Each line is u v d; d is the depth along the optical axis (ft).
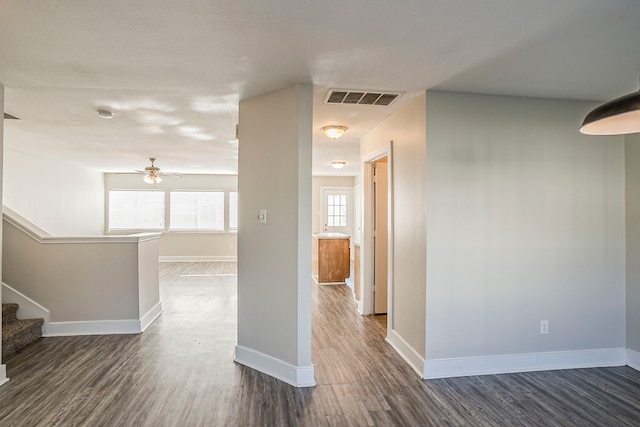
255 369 10.23
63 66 8.02
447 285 9.82
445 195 9.80
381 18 6.08
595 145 10.61
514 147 10.17
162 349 11.76
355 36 6.72
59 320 13.14
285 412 8.05
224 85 9.30
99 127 14.01
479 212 9.98
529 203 10.25
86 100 10.69
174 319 15.14
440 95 9.77
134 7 5.68
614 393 8.96
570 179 10.46
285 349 9.56
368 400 8.58
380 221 15.97
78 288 13.25
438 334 9.78
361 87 9.46
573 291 10.47
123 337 12.92
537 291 10.28
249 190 10.48
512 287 10.17
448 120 9.81
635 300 10.48
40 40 6.79
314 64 8.00
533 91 9.78
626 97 5.36
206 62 7.85
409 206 10.78
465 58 7.71
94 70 8.25
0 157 9.14
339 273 22.36
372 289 15.87
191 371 10.12
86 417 7.83
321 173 31.83
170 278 24.13
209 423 7.64
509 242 10.14
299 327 9.25
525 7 5.76
